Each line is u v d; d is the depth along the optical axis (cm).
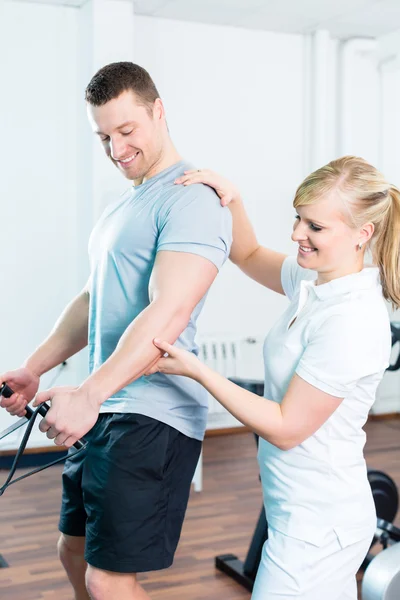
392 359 576
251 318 533
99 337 182
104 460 174
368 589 147
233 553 326
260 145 525
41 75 452
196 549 330
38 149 456
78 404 150
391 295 158
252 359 532
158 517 177
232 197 179
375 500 314
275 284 201
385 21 494
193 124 504
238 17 484
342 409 156
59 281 468
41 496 395
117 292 177
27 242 458
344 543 157
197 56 500
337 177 150
